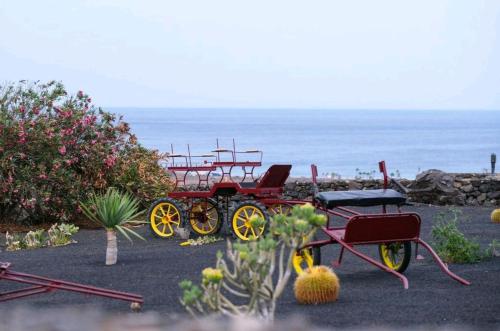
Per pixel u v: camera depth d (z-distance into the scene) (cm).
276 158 9031
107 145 1769
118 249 1311
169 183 1838
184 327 496
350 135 17625
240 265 589
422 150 11231
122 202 1148
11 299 782
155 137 16125
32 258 1206
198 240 1374
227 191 1435
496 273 1010
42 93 1727
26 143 1638
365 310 782
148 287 938
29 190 1611
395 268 1039
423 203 2031
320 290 815
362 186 2098
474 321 731
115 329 486
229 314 580
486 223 1623
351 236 953
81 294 897
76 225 1678
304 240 592
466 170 7556
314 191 1072
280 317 745
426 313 766
